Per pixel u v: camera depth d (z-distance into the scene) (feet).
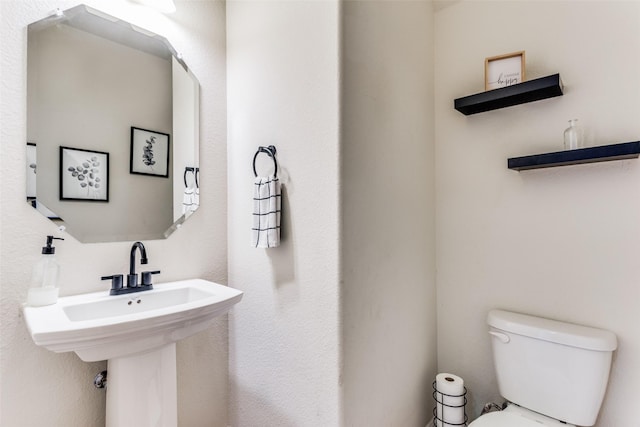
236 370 4.65
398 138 4.41
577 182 4.14
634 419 3.72
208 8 4.73
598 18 4.01
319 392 3.53
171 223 4.29
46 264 3.14
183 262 4.39
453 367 5.24
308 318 3.67
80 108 3.58
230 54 4.84
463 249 5.15
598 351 3.53
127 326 2.60
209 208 4.68
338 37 3.39
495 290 4.83
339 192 3.37
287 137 3.95
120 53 3.90
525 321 4.18
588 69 4.08
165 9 4.16
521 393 4.04
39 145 3.28
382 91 4.06
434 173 5.44
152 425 3.15
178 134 4.39
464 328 5.14
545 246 4.39
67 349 2.48
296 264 3.82
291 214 3.89
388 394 4.07
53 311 2.87
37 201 3.25
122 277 3.55
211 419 4.58
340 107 3.39
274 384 4.09
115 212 3.81
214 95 4.76
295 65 3.85
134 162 3.99
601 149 3.58
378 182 3.98
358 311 3.59
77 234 3.51
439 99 5.45
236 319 4.66
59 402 3.33
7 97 3.10
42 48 3.32
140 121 4.05
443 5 5.40
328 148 3.48
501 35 4.82
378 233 3.97
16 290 3.11
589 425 3.57
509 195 4.71
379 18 4.01
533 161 4.04
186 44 4.48
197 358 4.43
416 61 4.90
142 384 3.10
